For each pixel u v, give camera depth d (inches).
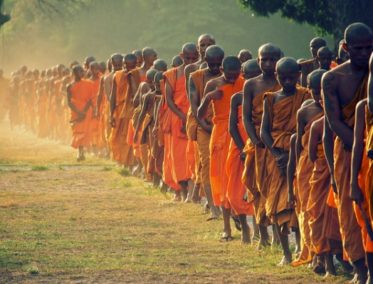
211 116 1525.6
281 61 1198.9
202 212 1678.2
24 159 2891.2
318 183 1093.1
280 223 1190.9
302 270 1154.7
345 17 3287.4
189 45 1760.6
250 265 1205.1
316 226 1096.8
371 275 976.9
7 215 1696.6
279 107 1196.5
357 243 1014.4
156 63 2062.0
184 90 1788.9
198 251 1315.2
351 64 1024.2
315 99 1135.0
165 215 1672.0
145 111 2031.3
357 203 971.9
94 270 1178.0
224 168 1402.6
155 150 1983.3
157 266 1202.6
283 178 1194.0
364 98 1010.7
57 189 2108.8
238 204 1349.7
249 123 1259.2
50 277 1141.7
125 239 1423.5
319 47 1502.2
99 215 1686.8
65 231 1508.4
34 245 1371.8
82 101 2817.4
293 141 1164.5
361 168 968.9
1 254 1296.8
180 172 1814.7
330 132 1035.9
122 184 2160.4
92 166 2640.3
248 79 1330.0
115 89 2404.0
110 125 2507.4
